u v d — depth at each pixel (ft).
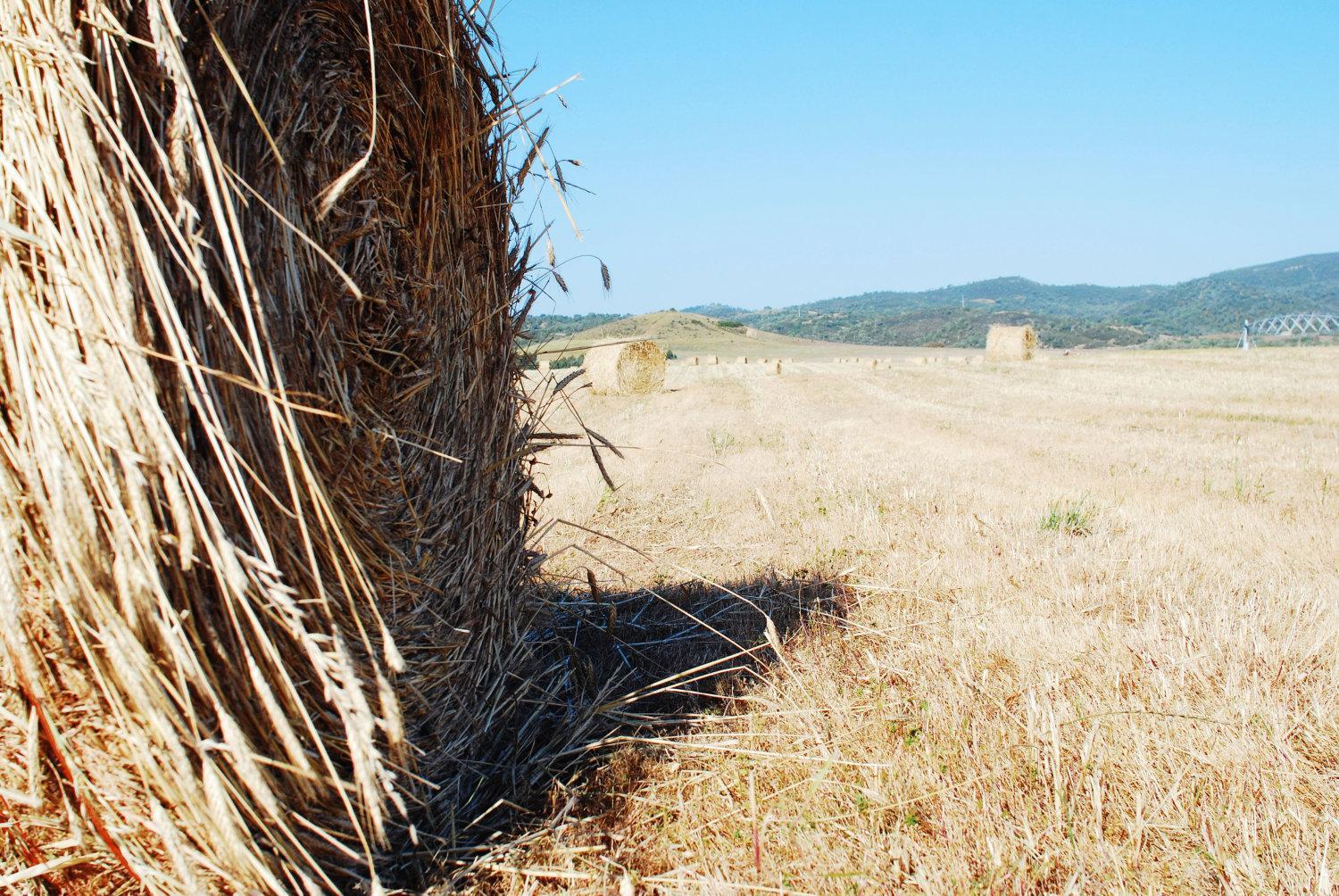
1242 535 18.54
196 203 6.54
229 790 6.74
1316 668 11.20
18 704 6.43
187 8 6.48
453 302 9.86
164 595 6.23
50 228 6.02
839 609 15.28
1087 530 19.81
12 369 6.10
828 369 125.39
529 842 8.87
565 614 15.57
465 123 9.88
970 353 227.20
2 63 6.02
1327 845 7.44
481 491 10.48
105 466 6.09
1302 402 50.72
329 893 7.73
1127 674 11.22
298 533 7.45
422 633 9.18
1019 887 7.21
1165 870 7.59
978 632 13.19
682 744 10.41
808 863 8.04
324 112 8.01
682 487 28.12
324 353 7.90
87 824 6.77
